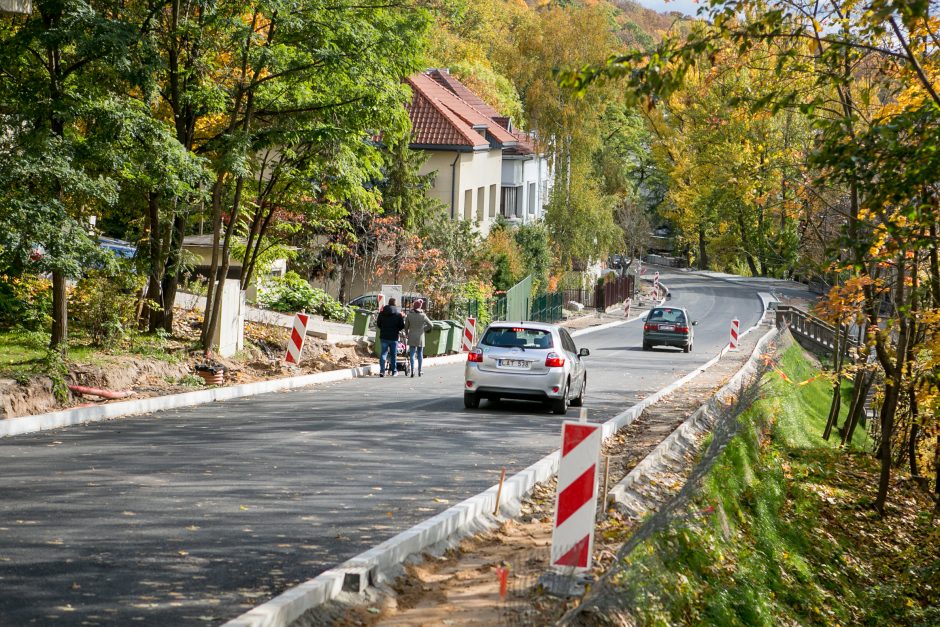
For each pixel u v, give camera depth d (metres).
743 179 24.34
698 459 16.09
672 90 10.66
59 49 18.36
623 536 9.85
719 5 10.97
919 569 17.98
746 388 13.43
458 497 11.38
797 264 23.33
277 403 20.08
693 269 115.50
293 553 8.60
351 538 9.25
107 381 18.78
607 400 23.33
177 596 7.20
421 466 13.41
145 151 19.19
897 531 20.56
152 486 11.17
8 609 6.66
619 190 84.44
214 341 24.28
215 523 9.55
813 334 56.12
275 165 25.19
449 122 55.31
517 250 55.91
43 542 8.48
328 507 10.55
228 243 23.97
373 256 43.41
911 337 20.16
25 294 22.20
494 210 63.03
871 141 11.22
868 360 23.70
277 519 9.86
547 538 10.30
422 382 25.89
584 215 65.00
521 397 19.98
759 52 18.17
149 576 7.67
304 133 23.22
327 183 25.09
